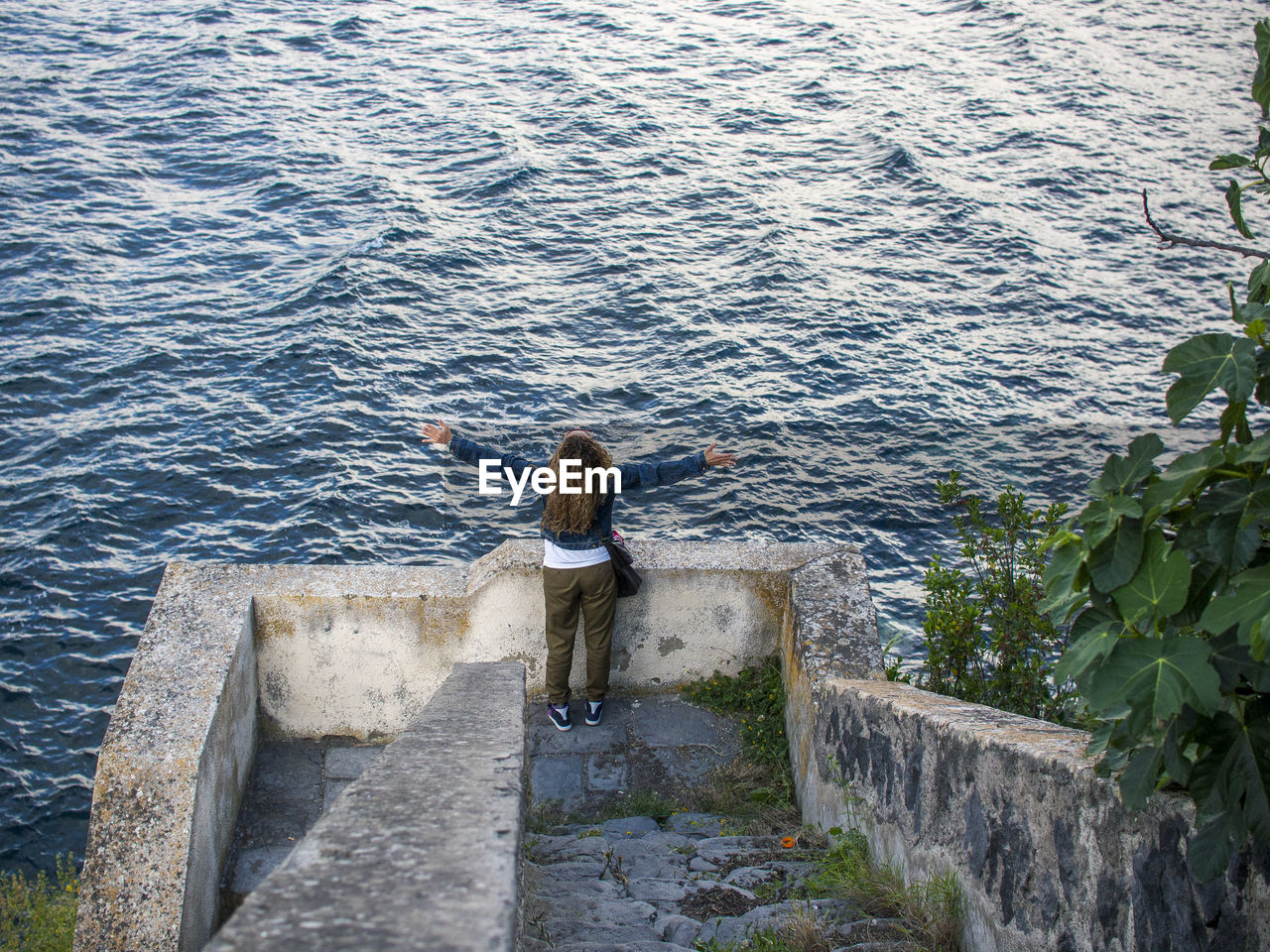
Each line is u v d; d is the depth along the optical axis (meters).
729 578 5.79
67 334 24.25
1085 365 25.66
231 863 4.49
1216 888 2.06
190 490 19.02
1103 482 2.13
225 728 4.45
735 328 26.47
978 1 59.97
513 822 1.83
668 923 3.60
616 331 26.42
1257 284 2.40
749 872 4.19
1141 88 48.09
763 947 3.27
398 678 5.42
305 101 41.78
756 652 5.94
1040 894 2.74
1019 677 5.24
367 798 2.00
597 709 5.72
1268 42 2.40
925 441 21.50
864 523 18.58
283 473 19.61
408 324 25.78
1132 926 2.32
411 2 56.12
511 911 1.41
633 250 31.05
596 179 36.34
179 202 32.41
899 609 16.16
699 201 35.06
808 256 30.89
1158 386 24.72
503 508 18.84
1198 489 2.11
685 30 55.09
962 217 34.28
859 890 3.79
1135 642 1.94
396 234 30.38
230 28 49.12
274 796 4.93
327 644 5.30
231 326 25.05
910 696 4.11
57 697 14.76
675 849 4.59
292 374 23.00
